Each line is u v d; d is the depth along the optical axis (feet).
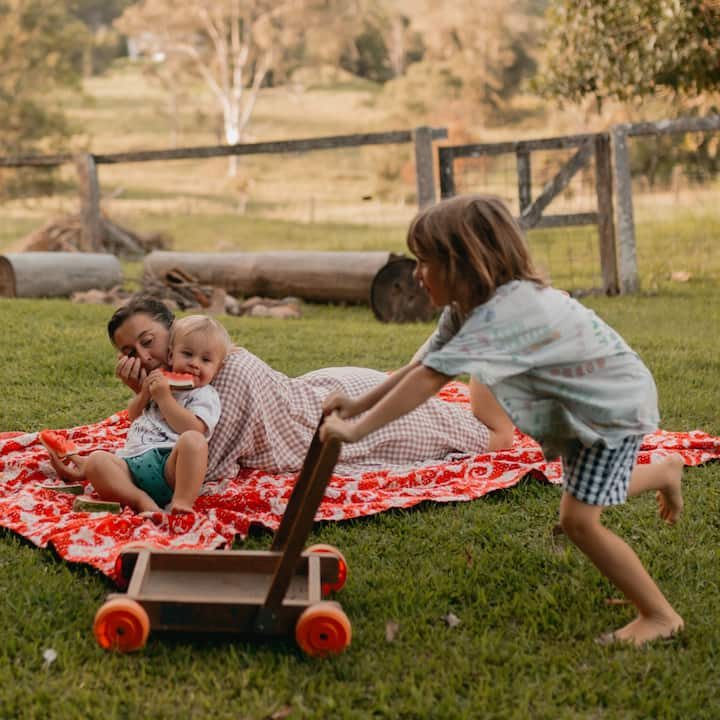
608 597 10.87
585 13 47.73
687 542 12.26
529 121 160.04
